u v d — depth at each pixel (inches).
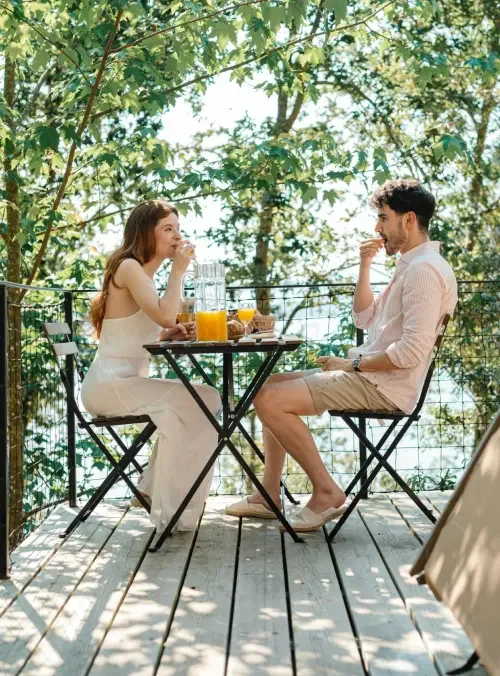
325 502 137.2
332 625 100.6
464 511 84.7
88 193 375.2
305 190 248.7
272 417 136.1
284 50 250.7
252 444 155.9
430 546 89.1
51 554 132.5
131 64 223.1
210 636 98.1
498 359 280.4
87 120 223.1
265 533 141.3
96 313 149.3
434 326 130.6
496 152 383.2
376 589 112.6
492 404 227.5
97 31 217.8
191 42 229.0
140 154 283.0
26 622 104.3
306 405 135.6
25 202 271.3
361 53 395.9
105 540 139.9
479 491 82.7
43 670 90.2
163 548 133.7
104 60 214.8
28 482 214.2
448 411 319.3
